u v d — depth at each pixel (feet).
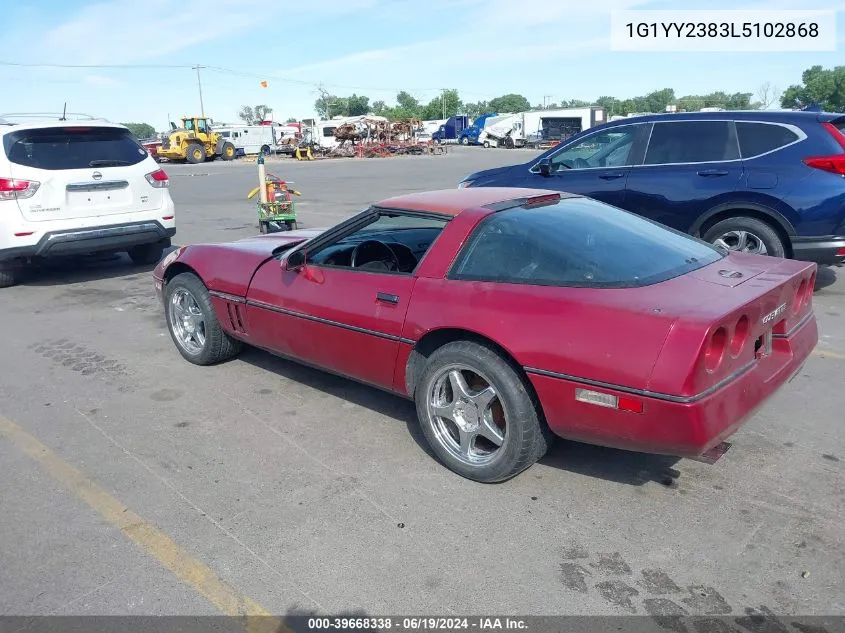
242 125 184.75
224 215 46.85
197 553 9.53
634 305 9.53
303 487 11.21
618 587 8.75
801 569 9.01
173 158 146.82
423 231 12.87
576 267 10.59
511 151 169.89
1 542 9.83
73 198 24.82
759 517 10.17
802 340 11.51
